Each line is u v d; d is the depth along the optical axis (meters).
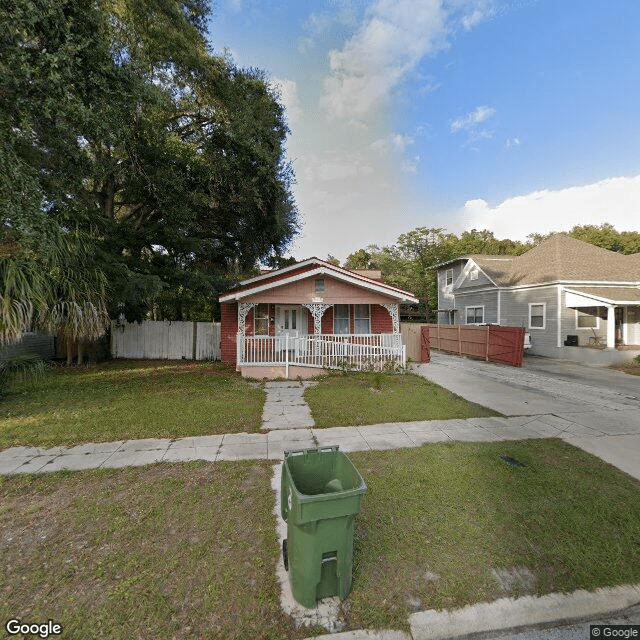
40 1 5.79
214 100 11.95
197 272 13.43
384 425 6.07
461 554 2.88
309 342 11.38
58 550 2.91
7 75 5.76
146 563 2.77
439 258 32.00
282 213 14.91
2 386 7.43
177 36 9.93
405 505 3.55
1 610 2.35
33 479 4.10
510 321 18.62
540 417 6.55
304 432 5.71
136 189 11.65
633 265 17.58
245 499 3.70
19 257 6.54
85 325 7.57
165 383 9.32
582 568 2.73
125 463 4.54
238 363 10.63
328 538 2.31
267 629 2.25
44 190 7.66
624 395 8.41
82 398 7.64
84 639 2.16
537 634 2.32
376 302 11.59
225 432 5.68
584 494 3.77
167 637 2.19
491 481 4.04
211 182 12.69
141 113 9.95
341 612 2.37
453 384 9.69
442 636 2.27
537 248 20.42
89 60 6.88
